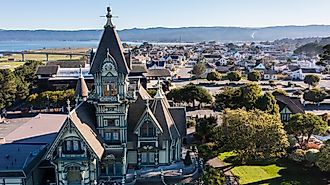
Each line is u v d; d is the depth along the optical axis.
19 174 60.47
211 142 83.31
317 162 70.94
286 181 69.25
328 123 112.44
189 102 138.88
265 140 69.75
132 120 71.88
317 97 142.38
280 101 114.06
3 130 109.12
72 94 129.62
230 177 71.00
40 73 159.00
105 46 67.00
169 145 71.75
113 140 69.69
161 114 72.38
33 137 76.12
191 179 67.00
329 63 130.75
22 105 143.12
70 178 64.75
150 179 66.56
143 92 80.69
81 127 63.50
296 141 87.44
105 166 68.12
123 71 66.38
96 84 67.31
